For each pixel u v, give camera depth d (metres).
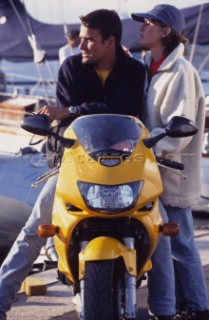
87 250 4.87
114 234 5.01
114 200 4.81
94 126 5.16
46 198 5.45
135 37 15.38
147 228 4.95
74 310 6.32
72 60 5.74
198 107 6.00
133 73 5.68
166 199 5.88
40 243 5.52
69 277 5.12
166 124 5.81
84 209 4.87
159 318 5.61
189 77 5.82
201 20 15.27
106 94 5.68
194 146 5.98
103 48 5.61
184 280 6.03
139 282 5.26
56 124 5.91
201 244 8.22
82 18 5.62
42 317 6.17
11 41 16.55
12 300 5.54
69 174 5.00
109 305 4.80
